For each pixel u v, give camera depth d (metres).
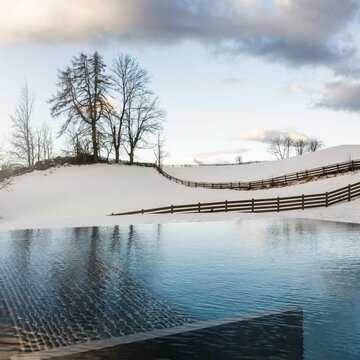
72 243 16.91
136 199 44.84
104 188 49.31
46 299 8.84
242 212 31.78
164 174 61.91
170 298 8.85
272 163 76.50
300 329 6.94
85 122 63.19
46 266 12.20
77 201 43.69
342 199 35.28
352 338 6.56
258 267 11.77
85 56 63.12
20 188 49.62
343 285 9.75
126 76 67.69
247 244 16.09
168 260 12.99
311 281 10.12
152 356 5.95
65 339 6.64
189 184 56.44
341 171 51.22
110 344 6.41
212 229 21.59
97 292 9.37
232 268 11.68
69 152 64.00
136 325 7.25
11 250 15.09
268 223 24.33
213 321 7.39
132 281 10.34
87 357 5.95
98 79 63.16
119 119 66.81
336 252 14.05
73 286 9.88
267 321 7.34
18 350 6.23
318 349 6.17
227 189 53.00
